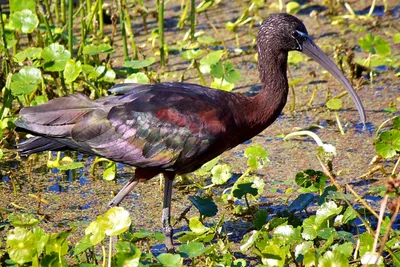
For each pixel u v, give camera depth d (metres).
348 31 17.94
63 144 10.80
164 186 11.31
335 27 18.16
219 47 17.38
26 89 13.08
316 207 11.78
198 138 10.66
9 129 13.52
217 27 18.28
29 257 9.10
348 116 14.54
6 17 16.81
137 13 18.94
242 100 10.98
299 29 11.24
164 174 11.02
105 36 17.72
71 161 13.05
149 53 17.05
